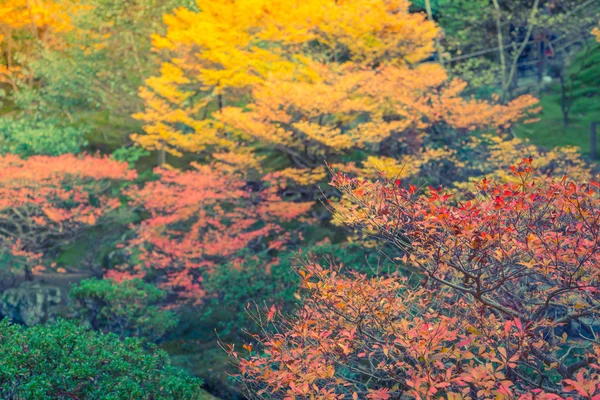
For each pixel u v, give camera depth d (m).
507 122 17.67
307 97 16.33
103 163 17.27
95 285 13.21
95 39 18.83
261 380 5.61
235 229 16.73
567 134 19.33
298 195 18.33
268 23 18.86
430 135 17.80
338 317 5.72
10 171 16.00
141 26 18.97
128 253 16.66
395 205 5.16
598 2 20.25
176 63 18.80
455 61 21.34
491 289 4.97
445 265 5.64
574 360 7.16
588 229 4.75
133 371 7.19
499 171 13.49
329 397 4.62
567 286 4.74
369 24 18.05
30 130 17.56
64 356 6.93
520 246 4.74
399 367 5.14
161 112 18.42
